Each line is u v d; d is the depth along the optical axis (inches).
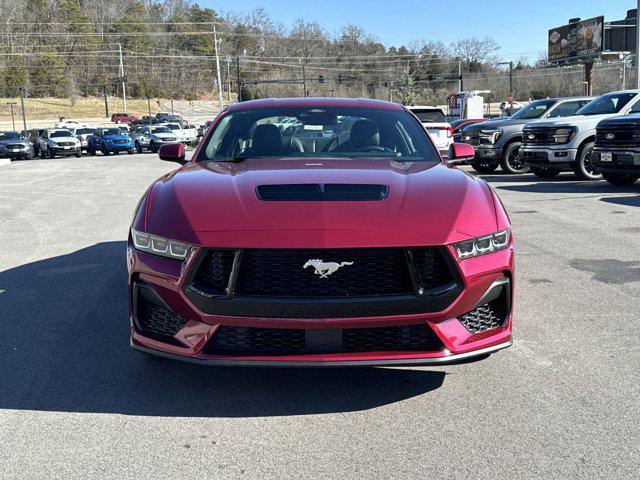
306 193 129.2
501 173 639.8
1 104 4746.6
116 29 5856.3
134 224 130.6
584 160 516.1
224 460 103.8
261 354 115.7
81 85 5654.5
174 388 132.9
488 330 124.8
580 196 427.5
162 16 6304.1
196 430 114.4
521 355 149.9
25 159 1397.6
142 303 126.4
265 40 5388.8
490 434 111.6
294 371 141.6
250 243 113.3
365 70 5123.0
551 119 542.3
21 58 5241.1
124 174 759.7
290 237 114.0
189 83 6067.9
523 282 216.1
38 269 241.0
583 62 2044.8
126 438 111.6
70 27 5497.1
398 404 124.4
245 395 129.2
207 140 177.9
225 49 5255.9
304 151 171.2
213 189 133.4
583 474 98.2
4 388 133.2
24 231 329.7
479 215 125.3
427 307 115.3
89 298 201.2
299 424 116.4
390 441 109.6
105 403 125.8
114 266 244.7
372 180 137.8
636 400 124.5
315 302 112.0
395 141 174.7
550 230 308.5
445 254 116.4
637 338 160.6
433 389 131.3
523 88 4562.0
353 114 185.5
